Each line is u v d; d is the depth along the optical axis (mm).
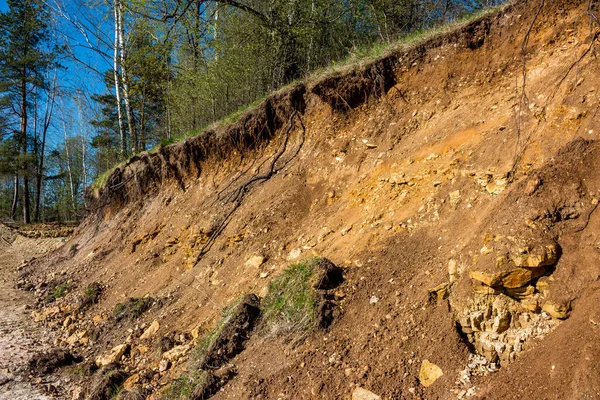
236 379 3990
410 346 3465
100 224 13648
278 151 8219
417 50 6633
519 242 3270
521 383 2701
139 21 11352
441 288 3654
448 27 6492
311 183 7000
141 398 4309
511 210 3586
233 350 4379
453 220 4309
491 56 5879
